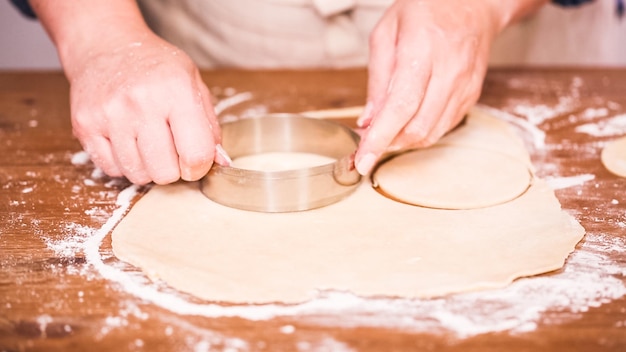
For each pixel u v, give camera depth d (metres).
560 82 1.49
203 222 0.94
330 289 0.79
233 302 0.77
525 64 1.88
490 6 1.16
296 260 0.85
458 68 1.02
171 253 0.87
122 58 1.03
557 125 1.27
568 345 0.70
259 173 0.94
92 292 0.79
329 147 1.13
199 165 0.91
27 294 0.79
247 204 0.97
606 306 0.76
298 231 0.91
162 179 0.94
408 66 0.98
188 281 0.81
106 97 0.96
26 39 2.64
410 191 1.02
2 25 2.61
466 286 0.78
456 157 1.13
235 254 0.86
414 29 1.01
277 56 1.59
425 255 0.85
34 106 1.40
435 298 0.77
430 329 0.72
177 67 0.97
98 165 1.02
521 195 1.00
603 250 0.87
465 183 1.04
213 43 1.61
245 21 1.54
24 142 1.23
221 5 1.54
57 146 1.21
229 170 0.95
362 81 1.51
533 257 0.84
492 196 0.99
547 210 0.96
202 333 0.72
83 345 0.70
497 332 0.72
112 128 0.95
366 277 0.81
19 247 0.89
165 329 0.73
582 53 1.92
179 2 1.58
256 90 1.46
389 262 0.84
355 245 0.88
